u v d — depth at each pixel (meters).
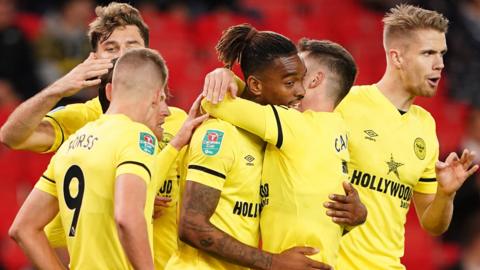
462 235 31.86
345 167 15.24
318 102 15.33
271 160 14.89
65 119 16.39
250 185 14.77
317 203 14.70
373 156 16.78
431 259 32.22
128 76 14.27
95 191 13.88
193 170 14.48
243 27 15.05
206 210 14.29
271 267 14.36
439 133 38.94
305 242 14.68
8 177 32.59
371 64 43.41
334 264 15.11
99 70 15.00
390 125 17.05
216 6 43.59
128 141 13.82
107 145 13.91
